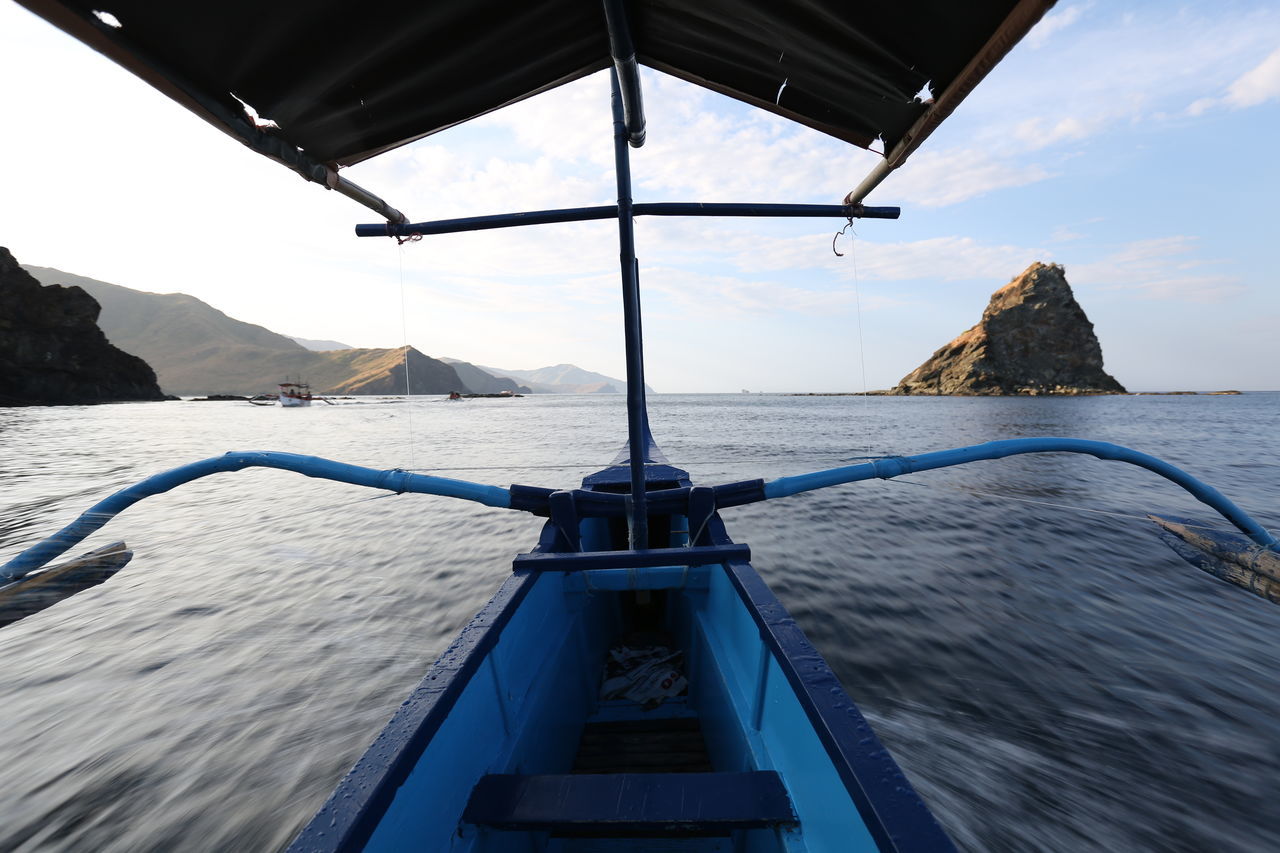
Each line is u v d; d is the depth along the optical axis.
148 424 52.72
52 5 1.54
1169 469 4.90
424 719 1.59
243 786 4.14
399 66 2.32
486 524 11.88
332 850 1.18
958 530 10.57
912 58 2.30
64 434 39.94
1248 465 18.48
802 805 1.72
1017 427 37.03
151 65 1.85
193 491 16.58
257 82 2.15
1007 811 3.71
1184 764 4.14
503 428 43.56
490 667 2.14
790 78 2.69
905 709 4.79
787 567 8.45
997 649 5.80
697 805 1.79
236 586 8.29
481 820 1.76
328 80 2.27
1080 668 5.43
